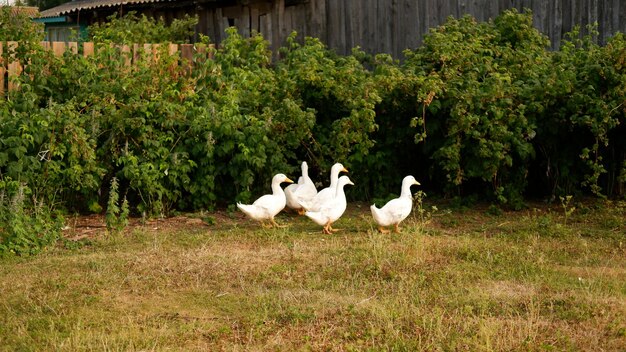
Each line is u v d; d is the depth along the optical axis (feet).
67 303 23.90
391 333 21.20
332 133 37.14
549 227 33.09
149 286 25.52
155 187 35.14
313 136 38.86
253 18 58.44
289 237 32.12
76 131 33.45
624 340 20.74
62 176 34.09
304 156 39.86
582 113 36.04
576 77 36.91
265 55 46.50
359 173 39.24
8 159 32.50
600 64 36.14
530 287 25.14
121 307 23.70
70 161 33.78
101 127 36.09
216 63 40.98
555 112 36.76
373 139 39.17
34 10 66.13
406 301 23.54
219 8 60.59
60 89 38.68
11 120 33.53
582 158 35.91
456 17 48.78
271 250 29.81
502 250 29.48
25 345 20.67
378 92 37.52
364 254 28.63
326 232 32.94
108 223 33.50
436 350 20.20
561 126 37.29
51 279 26.04
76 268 27.53
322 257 28.53
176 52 42.60
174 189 36.52
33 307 23.45
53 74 38.93
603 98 35.60
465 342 20.57
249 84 39.73
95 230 33.76
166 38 56.54
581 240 31.30
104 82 38.19
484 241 30.91
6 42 39.37
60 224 32.35
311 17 55.31
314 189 36.42
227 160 37.22
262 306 23.65
